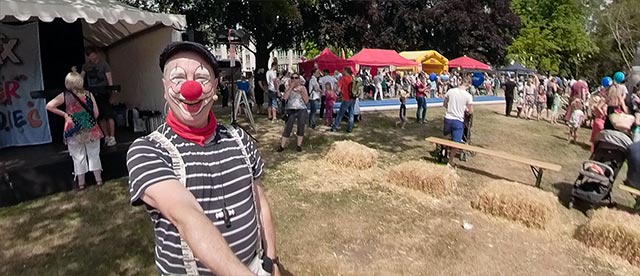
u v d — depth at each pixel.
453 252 3.81
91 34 9.02
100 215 4.30
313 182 5.66
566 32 31.28
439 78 21.53
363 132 9.57
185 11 17.33
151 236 3.86
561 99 16.09
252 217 1.46
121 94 9.12
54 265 3.30
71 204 4.58
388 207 4.86
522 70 23.66
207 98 1.35
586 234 4.07
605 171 5.00
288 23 22.08
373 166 6.47
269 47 23.73
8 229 3.92
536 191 4.66
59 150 5.94
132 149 1.32
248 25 20.23
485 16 29.52
